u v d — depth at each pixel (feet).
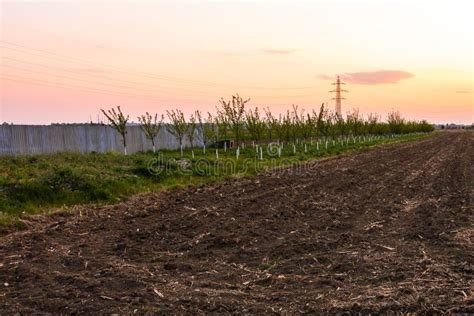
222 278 23.48
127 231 33.68
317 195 49.52
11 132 75.87
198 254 27.81
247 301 20.16
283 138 120.47
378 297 20.12
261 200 46.01
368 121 190.08
